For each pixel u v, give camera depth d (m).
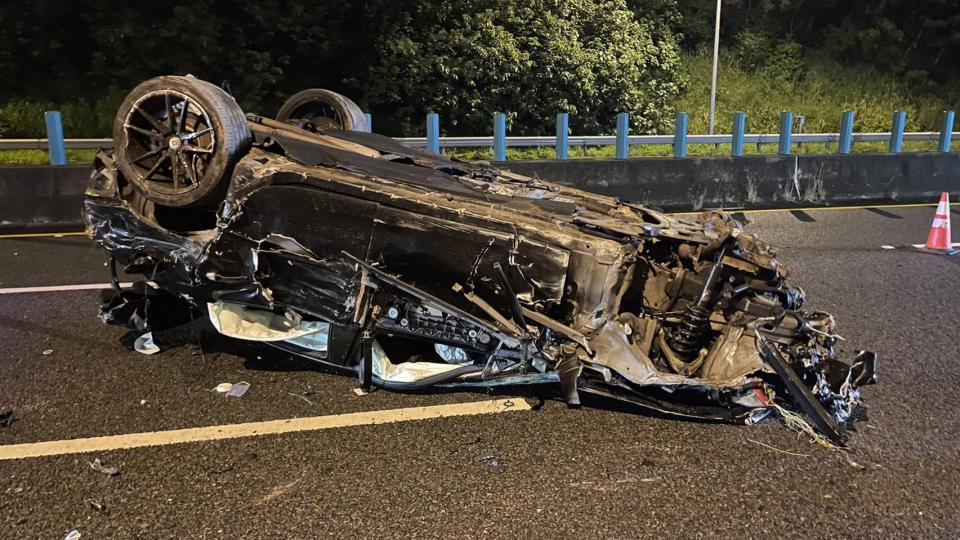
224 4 13.88
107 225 4.43
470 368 3.99
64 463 3.40
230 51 13.45
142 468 3.37
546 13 14.62
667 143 11.72
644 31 17.50
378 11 14.45
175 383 4.29
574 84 14.41
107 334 5.05
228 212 4.07
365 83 14.00
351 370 4.38
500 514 3.07
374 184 3.99
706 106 17.31
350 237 3.91
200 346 4.85
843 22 22.28
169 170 4.40
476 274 3.79
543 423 3.91
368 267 3.88
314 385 4.31
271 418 3.88
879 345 5.16
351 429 3.79
